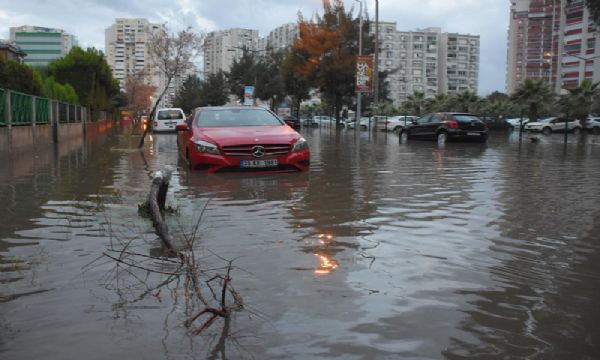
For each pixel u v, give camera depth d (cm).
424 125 2445
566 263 417
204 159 983
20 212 604
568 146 2164
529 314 315
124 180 903
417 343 275
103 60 3806
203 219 566
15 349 266
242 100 7369
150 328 288
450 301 333
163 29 3422
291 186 826
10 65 2016
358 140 2317
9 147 1456
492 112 5800
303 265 402
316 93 5850
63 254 429
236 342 273
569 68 9569
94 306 319
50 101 2031
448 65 14562
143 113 6869
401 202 684
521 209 639
